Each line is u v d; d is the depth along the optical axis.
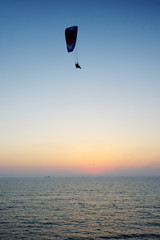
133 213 55.16
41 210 58.75
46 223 45.34
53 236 37.31
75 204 69.81
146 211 57.75
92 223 45.50
